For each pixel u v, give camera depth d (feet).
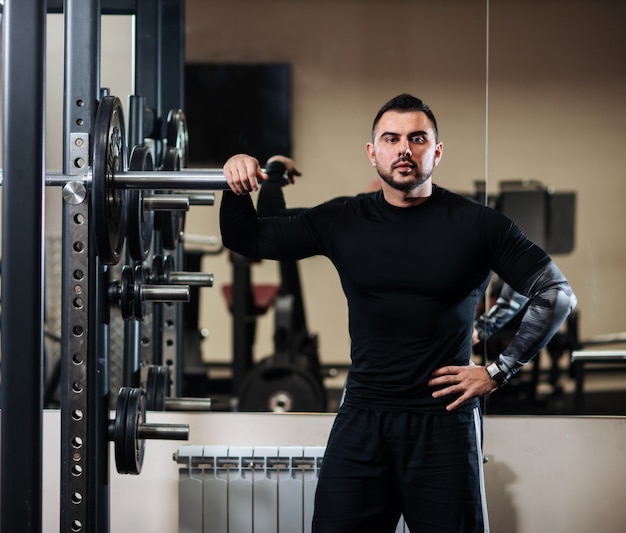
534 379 13.91
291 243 9.18
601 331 15.29
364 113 15.24
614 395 13.44
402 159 8.54
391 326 8.66
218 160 15.33
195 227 18.65
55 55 16.30
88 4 8.31
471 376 8.63
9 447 7.93
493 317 11.71
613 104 14.01
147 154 9.66
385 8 14.75
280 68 15.44
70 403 8.52
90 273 8.43
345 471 8.75
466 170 12.99
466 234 8.65
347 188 15.21
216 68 15.57
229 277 21.42
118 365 12.27
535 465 11.48
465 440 8.68
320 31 15.39
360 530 8.76
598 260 15.12
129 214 8.97
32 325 7.89
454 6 13.34
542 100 13.76
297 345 17.61
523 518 11.50
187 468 11.17
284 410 16.98
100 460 8.75
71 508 8.58
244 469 11.18
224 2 15.71
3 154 7.83
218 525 11.18
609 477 11.44
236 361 18.19
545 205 14.39
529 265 8.70
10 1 7.75
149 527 11.43
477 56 13.38
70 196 8.21
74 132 8.30
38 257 7.89
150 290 9.16
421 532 8.70
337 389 18.84
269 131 15.33
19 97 7.80
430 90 13.91
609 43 13.84
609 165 14.38
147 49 11.96
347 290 8.95
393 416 8.71
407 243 8.68
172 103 12.43
